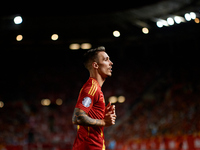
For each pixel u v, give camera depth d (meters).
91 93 6.50
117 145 44.25
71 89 59.69
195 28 44.81
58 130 51.50
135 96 53.91
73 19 45.38
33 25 46.03
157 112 43.47
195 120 31.06
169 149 31.59
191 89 42.28
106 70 6.96
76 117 6.26
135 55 60.53
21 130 49.97
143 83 55.31
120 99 54.78
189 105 37.41
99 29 48.91
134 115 48.81
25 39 50.91
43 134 50.06
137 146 39.47
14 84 60.19
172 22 38.31
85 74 61.97
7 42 51.75
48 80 61.34
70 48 54.38
